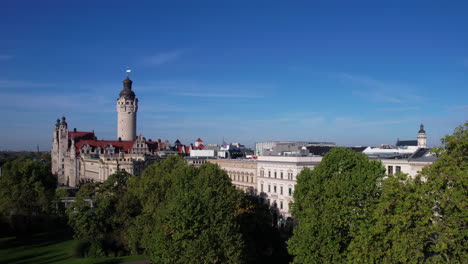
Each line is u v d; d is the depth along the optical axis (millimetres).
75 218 90062
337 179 59438
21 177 124438
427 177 46875
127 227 89250
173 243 61375
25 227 114188
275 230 89188
